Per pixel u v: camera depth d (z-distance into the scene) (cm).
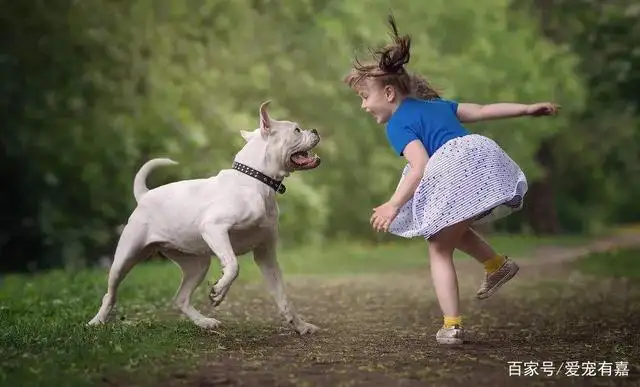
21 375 462
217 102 1788
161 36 1733
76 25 1667
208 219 598
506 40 2223
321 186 2039
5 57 1641
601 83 1747
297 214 1912
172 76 1738
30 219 1738
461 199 564
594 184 3086
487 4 2220
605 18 1659
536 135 2272
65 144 1641
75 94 1655
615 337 648
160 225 629
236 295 957
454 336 589
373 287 1109
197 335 620
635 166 2939
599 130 2631
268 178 615
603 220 3212
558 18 2261
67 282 1044
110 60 1692
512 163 586
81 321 681
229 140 1747
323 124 2047
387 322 745
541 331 684
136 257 645
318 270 1430
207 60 1808
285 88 1970
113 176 1667
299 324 648
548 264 1495
